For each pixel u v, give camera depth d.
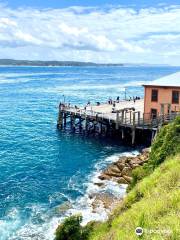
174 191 14.22
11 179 34.47
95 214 26.00
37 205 28.31
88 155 42.88
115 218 16.52
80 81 165.25
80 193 30.61
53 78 185.50
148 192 16.30
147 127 43.25
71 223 18.64
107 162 39.88
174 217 11.73
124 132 50.25
